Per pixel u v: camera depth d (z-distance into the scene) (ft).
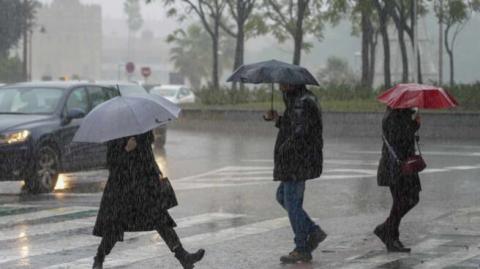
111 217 52.54
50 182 96.73
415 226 72.43
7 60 449.89
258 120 214.07
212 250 63.10
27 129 94.07
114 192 52.49
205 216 79.15
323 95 231.50
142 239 67.21
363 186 100.94
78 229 72.08
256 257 60.23
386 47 223.10
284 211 82.17
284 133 57.52
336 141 177.27
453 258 58.03
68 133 99.09
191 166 127.13
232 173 116.78
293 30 258.78
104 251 53.06
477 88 206.49
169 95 299.99
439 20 249.34
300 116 56.08
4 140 92.58
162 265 57.36
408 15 240.53
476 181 105.60
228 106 240.53
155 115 51.19
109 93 108.78
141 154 52.44
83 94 104.58
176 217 78.54
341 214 80.74
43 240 66.90
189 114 232.73
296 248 58.08
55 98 101.24
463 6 237.04
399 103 59.06
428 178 108.58
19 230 71.56
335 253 61.36
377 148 157.89
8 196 94.32
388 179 60.59
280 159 57.16
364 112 193.06
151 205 52.34
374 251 61.77
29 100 101.50
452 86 214.28
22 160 93.04
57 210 83.15
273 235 69.36
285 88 57.57
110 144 52.65
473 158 135.85
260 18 263.70
